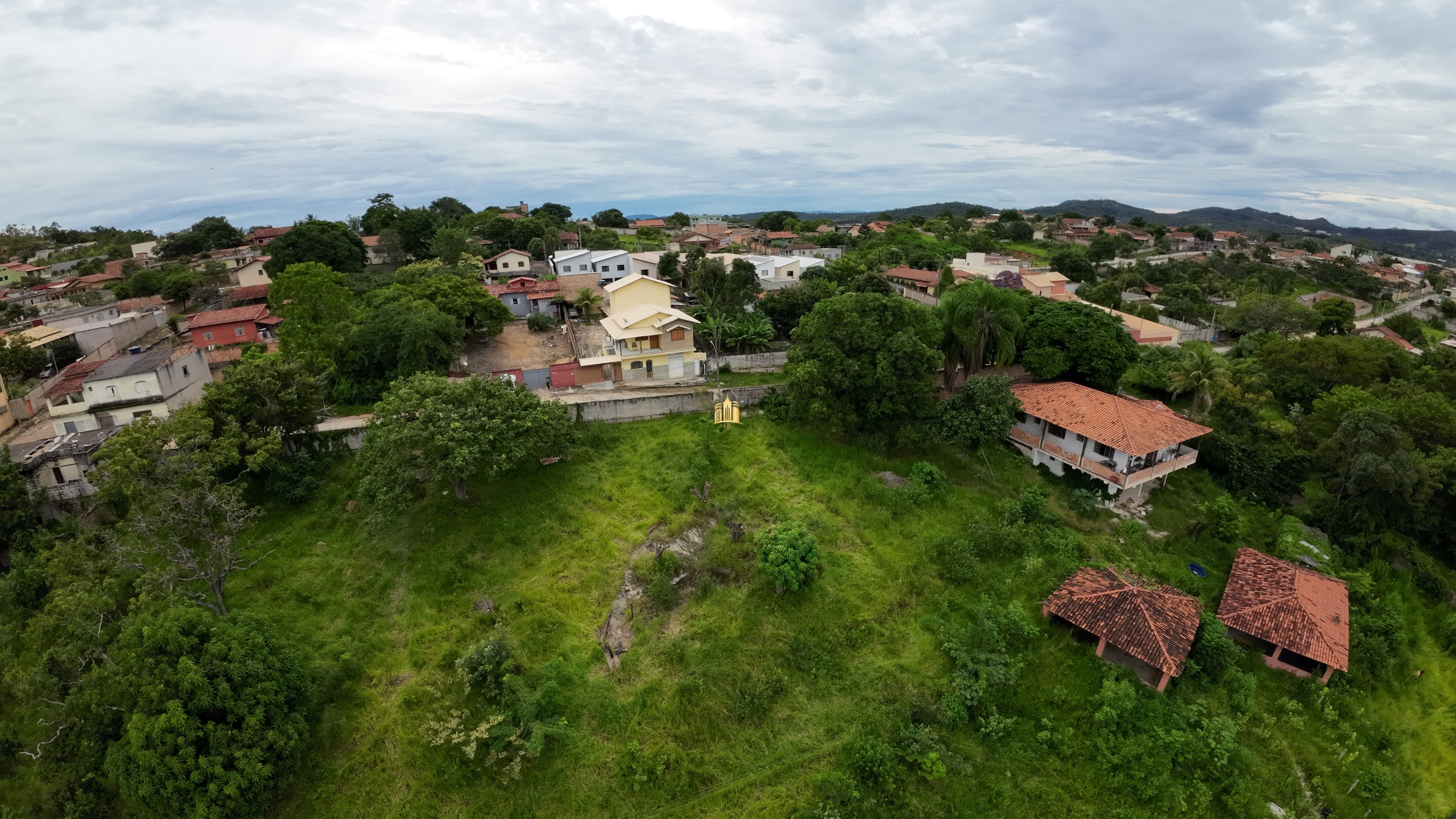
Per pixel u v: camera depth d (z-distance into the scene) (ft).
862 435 127.24
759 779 70.49
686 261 274.36
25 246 395.55
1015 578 95.66
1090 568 94.43
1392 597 103.45
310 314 142.41
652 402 133.59
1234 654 84.48
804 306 178.91
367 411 135.85
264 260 239.30
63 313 197.06
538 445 105.09
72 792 65.62
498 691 76.79
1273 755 77.00
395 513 96.78
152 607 75.31
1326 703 83.20
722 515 105.50
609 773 70.79
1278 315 229.45
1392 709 86.53
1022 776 72.74
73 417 125.80
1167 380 149.89
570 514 106.01
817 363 122.11
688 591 92.58
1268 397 154.61
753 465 120.98
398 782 69.67
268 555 97.04
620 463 120.06
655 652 82.94
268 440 102.99
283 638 81.46
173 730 61.52
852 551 100.68
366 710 76.59
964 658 81.56
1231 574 98.89
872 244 383.04
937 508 110.22
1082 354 136.56
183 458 87.81
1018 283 253.44
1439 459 115.24
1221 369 141.08
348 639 84.33
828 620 87.97
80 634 73.77
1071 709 78.69
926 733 73.31
